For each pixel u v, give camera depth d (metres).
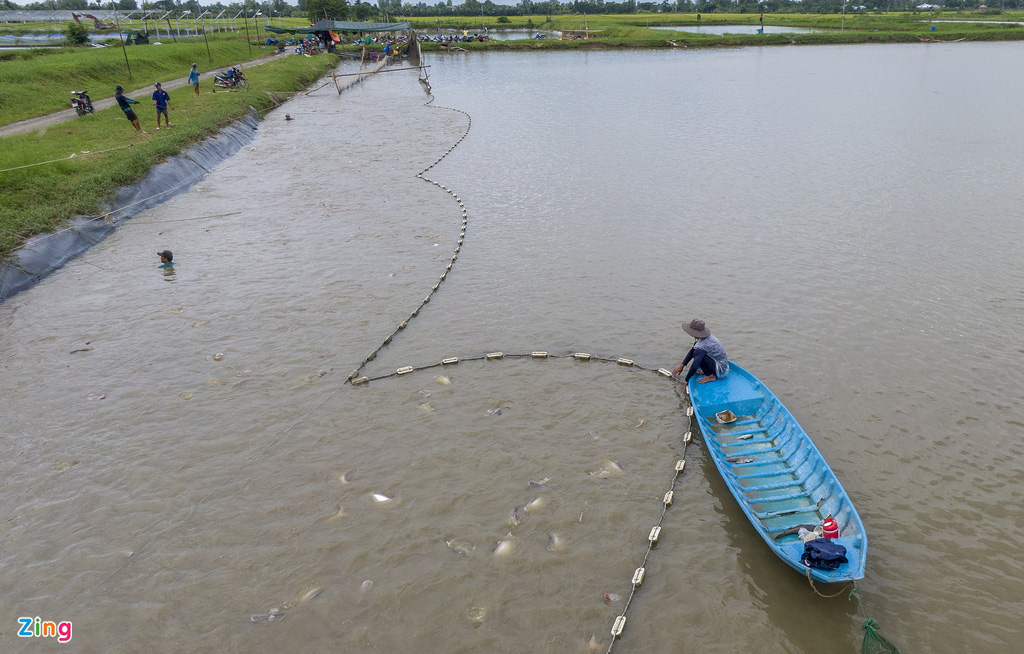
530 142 33.66
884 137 32.34
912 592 8.53
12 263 17.25
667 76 58.22
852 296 16.16
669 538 9.45
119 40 64.00
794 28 112.12
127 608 8.59
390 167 29.11
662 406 12.34
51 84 36.34
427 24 131.12
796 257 18.50
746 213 22.16
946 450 11.03
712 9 172.62
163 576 9.04
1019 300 15.69
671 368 13.45
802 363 13.48
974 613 8.23
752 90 48.75
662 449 11.23
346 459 11.14
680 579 8.80
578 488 10.41
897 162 27.77
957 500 9.99
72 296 16.89
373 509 10.08
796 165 27.84
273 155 31.50
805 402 12.29
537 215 22.50
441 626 8.26
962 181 24.92
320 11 103.62
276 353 14.23
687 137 33.81
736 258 18.55
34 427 11.95
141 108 34.00
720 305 15.91
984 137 31.69
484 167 28.95
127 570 9.13
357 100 48.81
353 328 15.20
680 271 17.83
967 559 8.99
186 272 18.20
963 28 92.25
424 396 12.76
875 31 92.06
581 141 33.56
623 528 9.65
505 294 16.77
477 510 10.02
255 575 9.03
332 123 39.72
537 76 60.81
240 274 18.06
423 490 10.42
